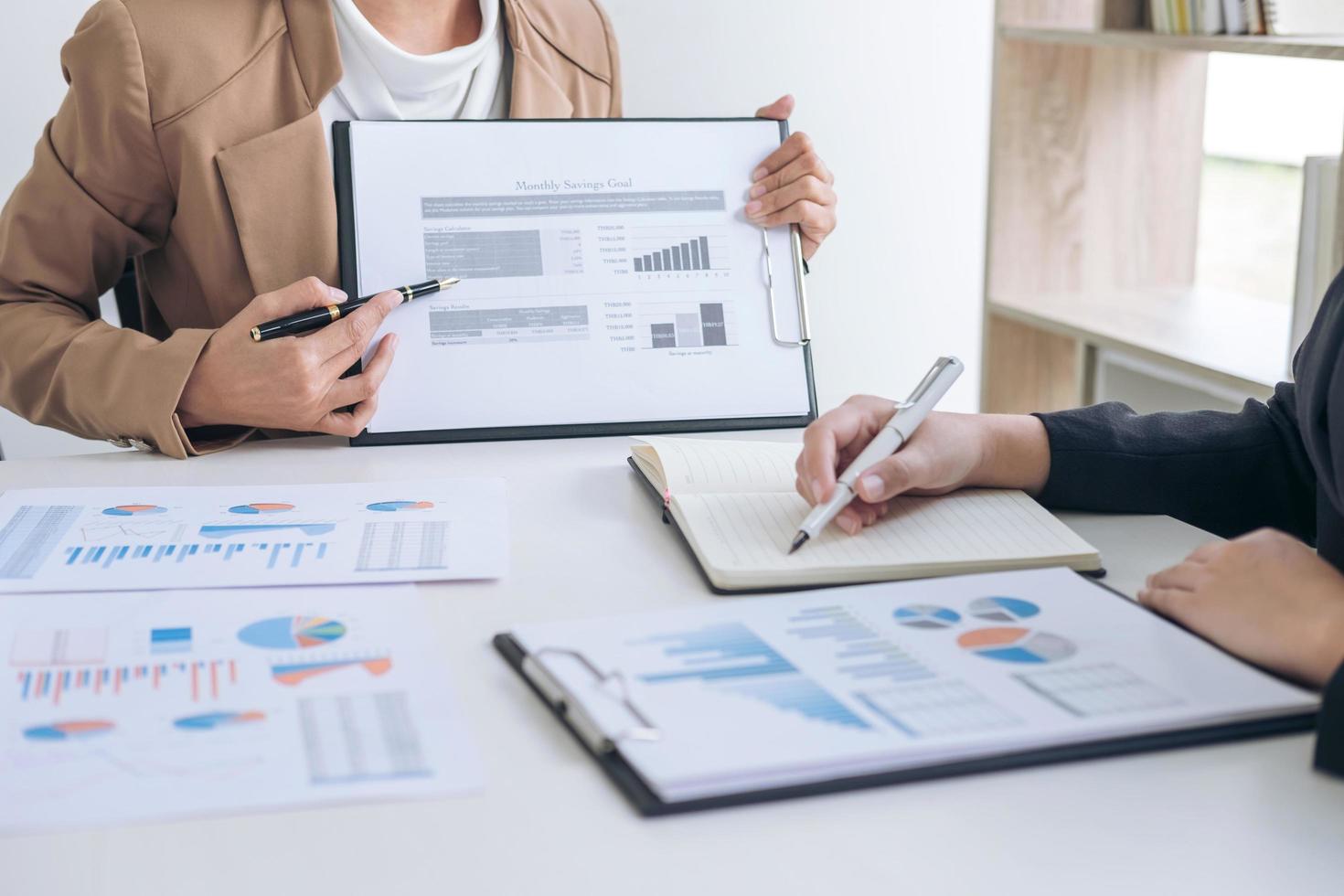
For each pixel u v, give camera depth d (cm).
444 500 94
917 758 56
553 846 52
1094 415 95
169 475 102
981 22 248
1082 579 74
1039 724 58
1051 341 223
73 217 126
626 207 115
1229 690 61
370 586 78
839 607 71
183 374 106
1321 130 209
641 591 78
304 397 105
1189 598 69
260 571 80
